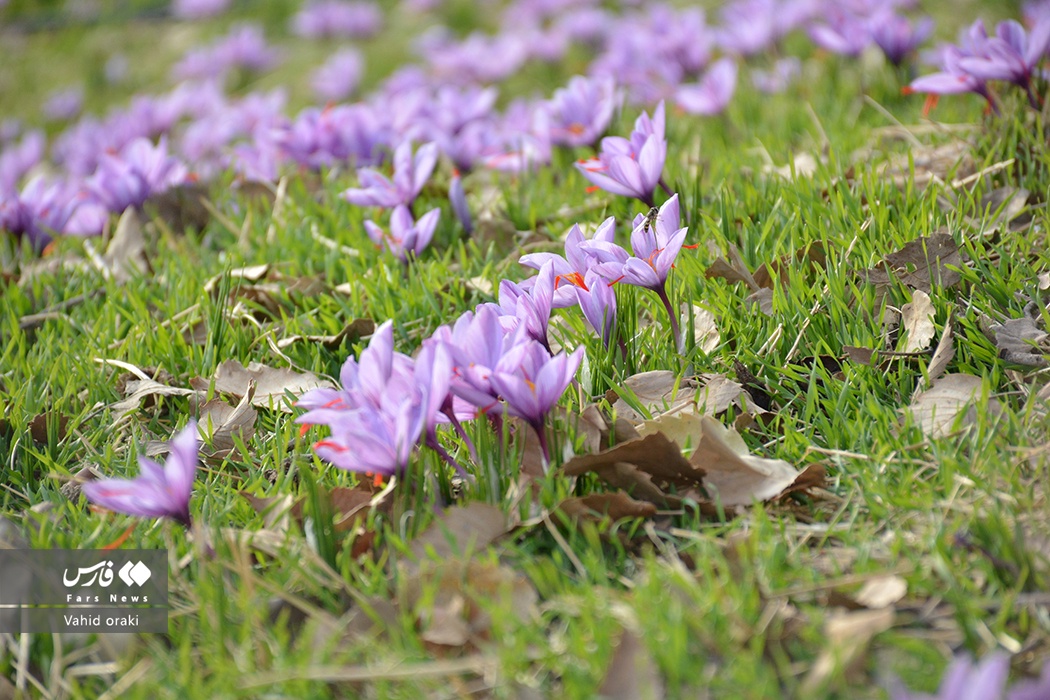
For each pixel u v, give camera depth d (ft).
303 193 21.48
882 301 13.23
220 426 13.39
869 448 11.09
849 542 9.81
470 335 10.19
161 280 18.56
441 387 9.64
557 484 10.49
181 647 9.23
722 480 10.52
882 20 23.58
